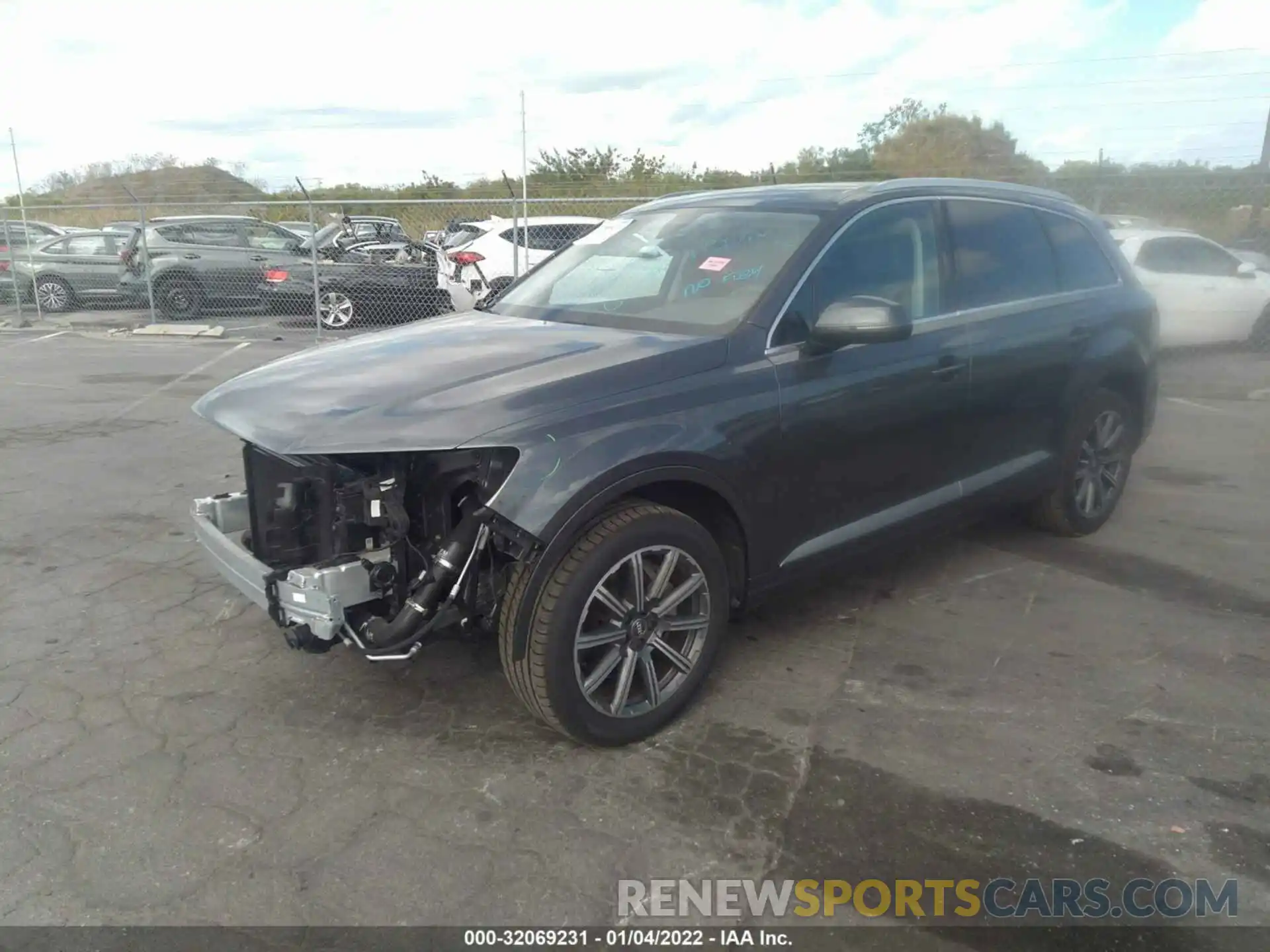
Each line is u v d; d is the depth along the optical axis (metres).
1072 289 5.03
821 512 3.85
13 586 4.75
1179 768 3.25
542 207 16.81
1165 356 11.95
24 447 7.41
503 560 3.25
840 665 3.96
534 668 3.12
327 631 3.09
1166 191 13.06
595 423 3.14
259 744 3.40
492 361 3.44
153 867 2.78
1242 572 4.96
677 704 3.49
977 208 4.62
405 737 3.45
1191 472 6.87
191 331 14.13
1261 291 11.65
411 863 2.80
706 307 3.80
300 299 14.23
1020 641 4.18
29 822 2.97
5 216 15.86
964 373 4.27
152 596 4.63
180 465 6.90
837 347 3.71
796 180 17.05
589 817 3.00
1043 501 5.23
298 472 3.34
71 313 16.73
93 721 3.54
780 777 3.20
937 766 3.26
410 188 23.25
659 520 3.27
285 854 2.84
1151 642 4.18
